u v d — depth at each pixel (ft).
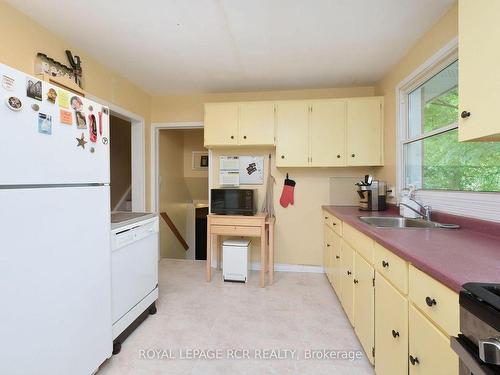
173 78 9.45
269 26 6.21
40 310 3.64
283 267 10.67
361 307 5.39
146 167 11.14
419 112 7.32
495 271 2.70
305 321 6.70
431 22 5.99
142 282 6.50
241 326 6.47
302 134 9.36
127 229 5.84
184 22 6.08
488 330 1.85
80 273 4.35
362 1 5.31
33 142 3.54
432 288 2.94
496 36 2.92
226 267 9.44
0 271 3.15
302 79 9.45
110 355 5.10
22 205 3.40
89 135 4.58
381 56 7.65
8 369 3.23
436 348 2.86
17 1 5.38
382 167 9.22
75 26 6.27
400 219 6.71
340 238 7.29
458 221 5.24
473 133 3.29
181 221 15.60
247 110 9.60
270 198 10.52
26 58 5.86
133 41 6.95
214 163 10.93
